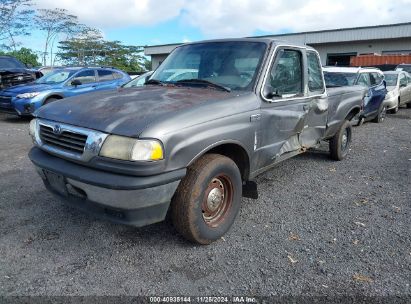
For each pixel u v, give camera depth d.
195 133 3.03
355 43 29.83
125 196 2.76
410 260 3.24
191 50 4.57
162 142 2.78
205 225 3.29
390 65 21.38
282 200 4.62
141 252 3.29
